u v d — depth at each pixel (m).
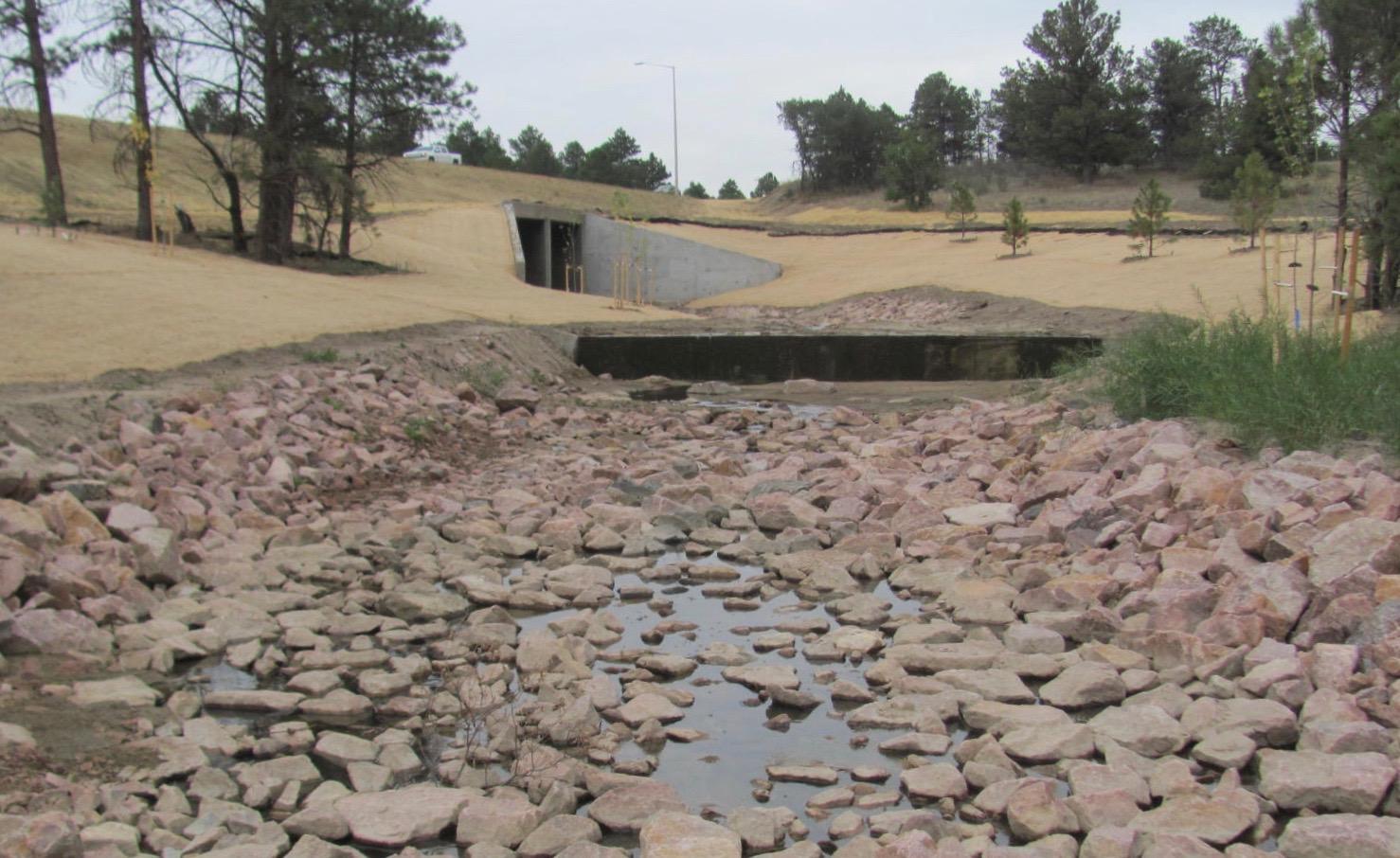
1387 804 6.75
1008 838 6.80
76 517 11.56
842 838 6.78
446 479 17.81
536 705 8.65
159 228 47.09
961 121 125.88
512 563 13.38
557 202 116.56
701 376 34.53
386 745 8.03
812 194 119.50
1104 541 12.20
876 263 69.12
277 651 9.95
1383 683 8.13
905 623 10.59
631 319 41.12
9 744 7.49
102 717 8.26
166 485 14.06
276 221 48.06
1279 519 10.88
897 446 19.12
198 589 11.44
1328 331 17.23
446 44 49.25
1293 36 19.69
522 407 24.09
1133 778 7.15
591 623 10.72
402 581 12.27
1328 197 35.38
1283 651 8.77
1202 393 15.66
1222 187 75.75
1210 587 10.03
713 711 8.83
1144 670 9.02
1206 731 7.80
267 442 16.53
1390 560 9.54
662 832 6.55
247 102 43.91
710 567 12.71
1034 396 23.16
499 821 6.84
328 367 21.88
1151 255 55.41
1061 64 100.19
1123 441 15.20
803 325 54.03
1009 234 63.53
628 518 14.54
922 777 7.43
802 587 12.15
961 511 13.93
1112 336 31.27
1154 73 105.69
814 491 15.73
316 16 44.09
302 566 12.38
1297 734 7.77
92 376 17.88
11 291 24.00
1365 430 13.24
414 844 6.84
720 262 70.81
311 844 6.49
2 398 15.25
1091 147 98.56
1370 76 25.92
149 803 7.13
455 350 27.14
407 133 50.53
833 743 8.23
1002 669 9.25
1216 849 6.44
